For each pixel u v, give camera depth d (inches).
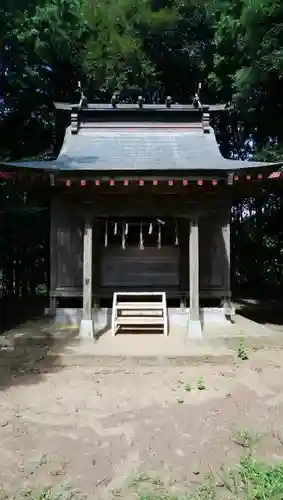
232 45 510.6
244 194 419.8
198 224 371.9
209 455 187.5
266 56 423.5
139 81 674.2
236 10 478.6
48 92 684.7
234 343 328.8
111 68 655.8
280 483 166.4
